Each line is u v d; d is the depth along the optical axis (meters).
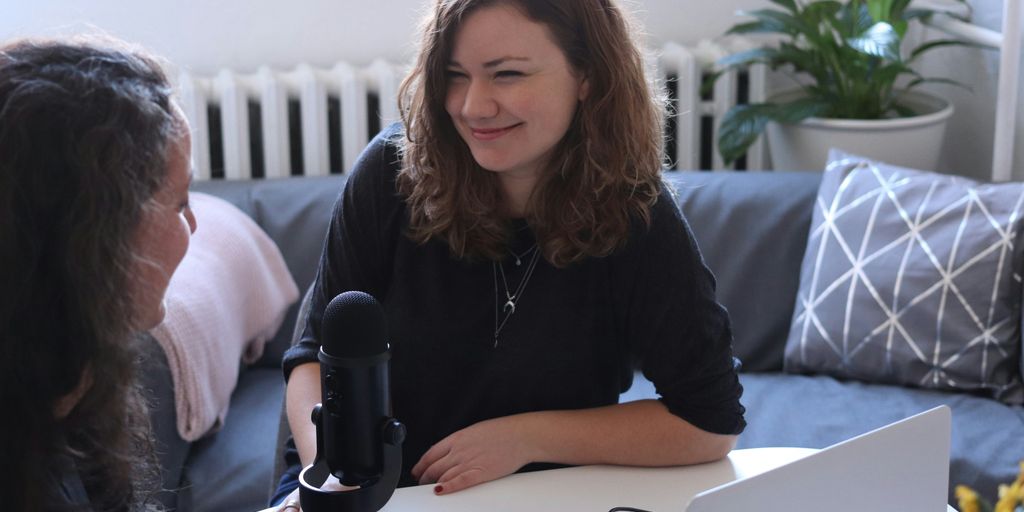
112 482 1.01
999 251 2.27
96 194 0.86
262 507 2.08
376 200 1.48
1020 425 2.14
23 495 0.88
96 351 0.88
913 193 2.40
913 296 2.31
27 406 0.87
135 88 0.90
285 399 1.58
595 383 1.46
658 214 1.41
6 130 0.84
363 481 1.16
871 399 2.29
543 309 1.43
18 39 0.93
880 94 2.85
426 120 1.37
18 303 0.85
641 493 1.33
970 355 2.27
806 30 2.75
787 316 2.52
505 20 1.27
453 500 1.30
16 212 0.84
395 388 1.48
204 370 2.11
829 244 2.44
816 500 1.03
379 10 3.00
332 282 1.52
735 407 1.42
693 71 2.90
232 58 3.01
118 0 2.93
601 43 1.31
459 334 1.45
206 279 2.23
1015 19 2.51
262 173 3.04
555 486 1.34
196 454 2.17
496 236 1.41
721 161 2.99
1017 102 2.73
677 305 1.40
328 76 2.91
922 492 1.10
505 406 1.46
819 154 2.80
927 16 2.86
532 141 1.31
